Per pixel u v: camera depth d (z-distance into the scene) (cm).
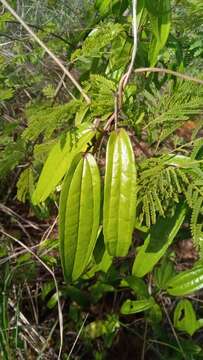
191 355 90
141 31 65
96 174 51
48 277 96
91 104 53
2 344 76
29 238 97
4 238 95
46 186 53
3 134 78
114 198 50
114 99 52
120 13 69
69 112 53
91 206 51
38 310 97
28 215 104
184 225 77
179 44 69
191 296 99
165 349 94
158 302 94
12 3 92
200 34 72
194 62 91
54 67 105
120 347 96
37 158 64
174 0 75
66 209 51
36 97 108
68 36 85
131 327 98
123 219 50
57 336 94
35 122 53
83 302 93
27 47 84
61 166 53
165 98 58
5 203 104
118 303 96
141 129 58
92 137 52
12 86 82
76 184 51
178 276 74
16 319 80
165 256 80
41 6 123
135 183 49
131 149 49
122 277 92
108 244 51
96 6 70
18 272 87
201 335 101
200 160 54
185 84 57
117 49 65
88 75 74
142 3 57
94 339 94
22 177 67
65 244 51
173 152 58
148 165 56
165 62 69
